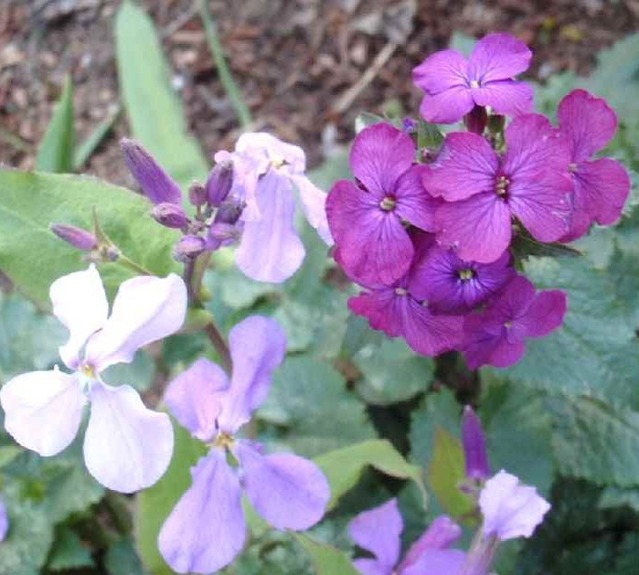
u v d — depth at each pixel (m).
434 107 0.16
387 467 0.20
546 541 0.23
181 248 0.16
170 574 0.20
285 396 0.24
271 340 0.16
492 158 0.15
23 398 0.15
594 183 0.16
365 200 0.15
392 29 0.34
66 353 0.15
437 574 0.18
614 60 0.27
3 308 0.26
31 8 0.35
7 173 0.18
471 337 0.16
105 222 0.18
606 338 0.20
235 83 0.34
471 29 0.34
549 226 0.15
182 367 0.23
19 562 0.23
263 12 0.35
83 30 0.35
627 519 0.23
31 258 0.18
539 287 0.20
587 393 0.20
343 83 0.34
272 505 0.17
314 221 0.17
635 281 0.22
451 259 0.15
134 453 0.15
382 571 0.19
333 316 0.25
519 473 0.22
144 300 0.15
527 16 0.33
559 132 0.15
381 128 0.15
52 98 0.34
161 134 0.30
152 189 0.17
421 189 0.15
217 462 0.17
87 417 0.24
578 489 0.23
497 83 0.16
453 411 0.23
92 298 0.15
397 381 0.24
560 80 0.27
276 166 0.17
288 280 0.25
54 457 0.24
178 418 0.16
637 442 0.22
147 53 0.31
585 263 0.20
